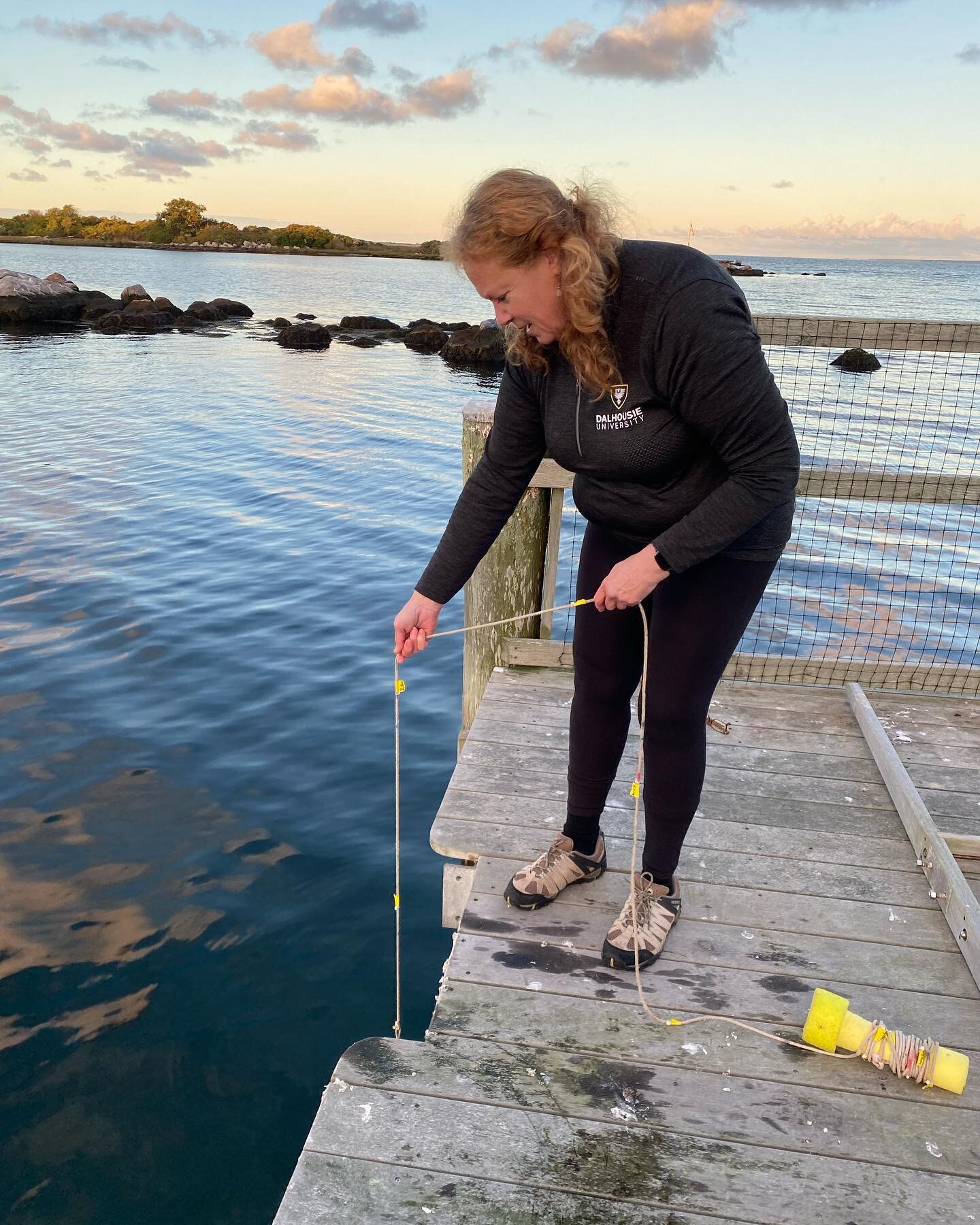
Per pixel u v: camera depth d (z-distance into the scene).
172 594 7.13
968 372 16.30
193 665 5.89
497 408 2.06
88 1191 2.52
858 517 9.23
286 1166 2.61
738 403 1.62
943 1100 1.84
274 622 6.67
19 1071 2.90
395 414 16.36
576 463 1.89
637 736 3.31
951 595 7.07
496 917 2.33
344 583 7.57
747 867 2.55
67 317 34.34
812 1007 1.93
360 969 3.39
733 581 1.91
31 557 7.84
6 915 3.58
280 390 18.61
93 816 4.23
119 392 17.50
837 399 12.20
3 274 34.22
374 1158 1.67
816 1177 1.66
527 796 2.87
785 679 3.71
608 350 1.67
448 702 5.54
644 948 2.14
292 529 9.09
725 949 2.24
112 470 11.26
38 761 4.67
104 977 3.30
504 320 1.71
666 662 1.97
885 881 2.51
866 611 6.68
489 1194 1.61
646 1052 1.93
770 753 3.17
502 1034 1.96
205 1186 2.54
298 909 3.70
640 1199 1.60
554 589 3.75
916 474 3.24
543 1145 1.70
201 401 16.84
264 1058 2.98
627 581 1.79
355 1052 1.90
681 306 1.59
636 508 1.90
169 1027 3.10
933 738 3.34
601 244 1.58
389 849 4.09
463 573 2.19
